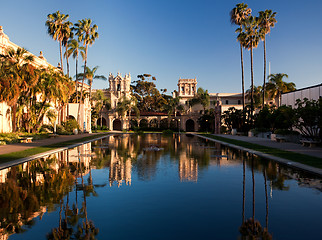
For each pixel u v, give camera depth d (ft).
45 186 31.96
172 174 39.45
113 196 27.94
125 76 279.90
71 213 22.91
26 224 20.62
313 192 29.45
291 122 95.86
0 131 104.47
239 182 34.32
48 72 121.08
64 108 174.40
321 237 18.24
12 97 87.35
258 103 212.64
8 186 31.91
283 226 20.17
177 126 273.75
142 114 264.93
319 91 105.91
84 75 163.12
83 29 159.84
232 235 18.57
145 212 23.15
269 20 141.59
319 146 79.25
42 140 103.86
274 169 43.50
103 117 260.62
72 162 50.80
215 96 275.18
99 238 18.07
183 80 299.99
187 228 19.76
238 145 86.22
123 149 77.46
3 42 104.37
